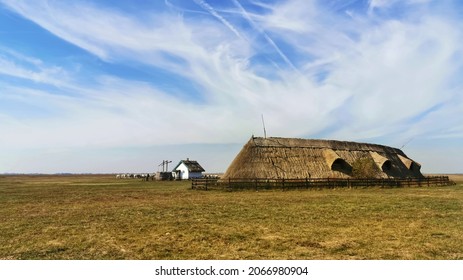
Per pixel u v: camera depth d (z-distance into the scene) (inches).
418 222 695.7
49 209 987.3
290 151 1904.5
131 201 1194.6
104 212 901.8
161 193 1540.4
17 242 560.4
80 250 506.0
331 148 2064.5
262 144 1878.7
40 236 602.2
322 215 794.2
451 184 2172.7
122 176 5103.3
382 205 981.2
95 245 532.7
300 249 492.1
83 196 1439.5
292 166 1809.8
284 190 1589.6
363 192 1492.4
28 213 901.8
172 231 626.5
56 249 512.1
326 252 475.8
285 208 925.8
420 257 448.1
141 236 589.6
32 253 494.0
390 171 2148.1
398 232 596.7
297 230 621.9
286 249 493.4
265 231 616.1
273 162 1787.6
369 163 1967.3
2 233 631.8
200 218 770.8
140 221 743.1
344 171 1925.4
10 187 2218.3
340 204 1011.9
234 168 1806.1
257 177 1688.0
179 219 761.6
